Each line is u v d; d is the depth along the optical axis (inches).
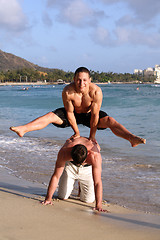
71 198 186.4
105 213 153.9
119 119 621.3
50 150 336.8
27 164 271.9
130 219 144.4
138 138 154.0
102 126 179.3
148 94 1760.6
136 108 858.1
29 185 208.4
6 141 394.9
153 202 181.2
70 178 177.2
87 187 175.9
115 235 113.7
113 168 260.1
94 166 166.2
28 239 102.4
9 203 150.0
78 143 169.6
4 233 106.3
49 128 526.9
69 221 128.0
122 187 210.7
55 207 154.6
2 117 700.0
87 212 151.3
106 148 348.5
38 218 127.6
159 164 272.2
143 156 305.3
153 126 516.7
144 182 221.1
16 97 1697.8
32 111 847.7
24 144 374.0
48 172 246.4
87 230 117.2
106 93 1963.6
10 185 205.2
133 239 110.7
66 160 166.2
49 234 109.0
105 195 194.4
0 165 267.1
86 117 183.3
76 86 167.9
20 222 119.9
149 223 138.5
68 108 174.7
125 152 325.7
